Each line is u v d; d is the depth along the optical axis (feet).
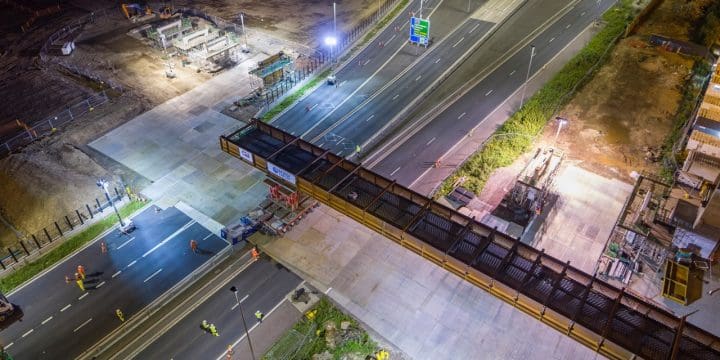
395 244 152.46
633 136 199.72
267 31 285.43
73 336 128.98
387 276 142.82
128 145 198.29
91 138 202.49
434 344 125.18
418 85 234.99
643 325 101.55
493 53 260.42
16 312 134.92
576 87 228.84
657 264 143.02
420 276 142.82
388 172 182.29
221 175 183.11
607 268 141.08
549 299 104.68
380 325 129.59
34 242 156.56
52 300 138.21
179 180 180.55
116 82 238.68
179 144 198.39
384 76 242.78
